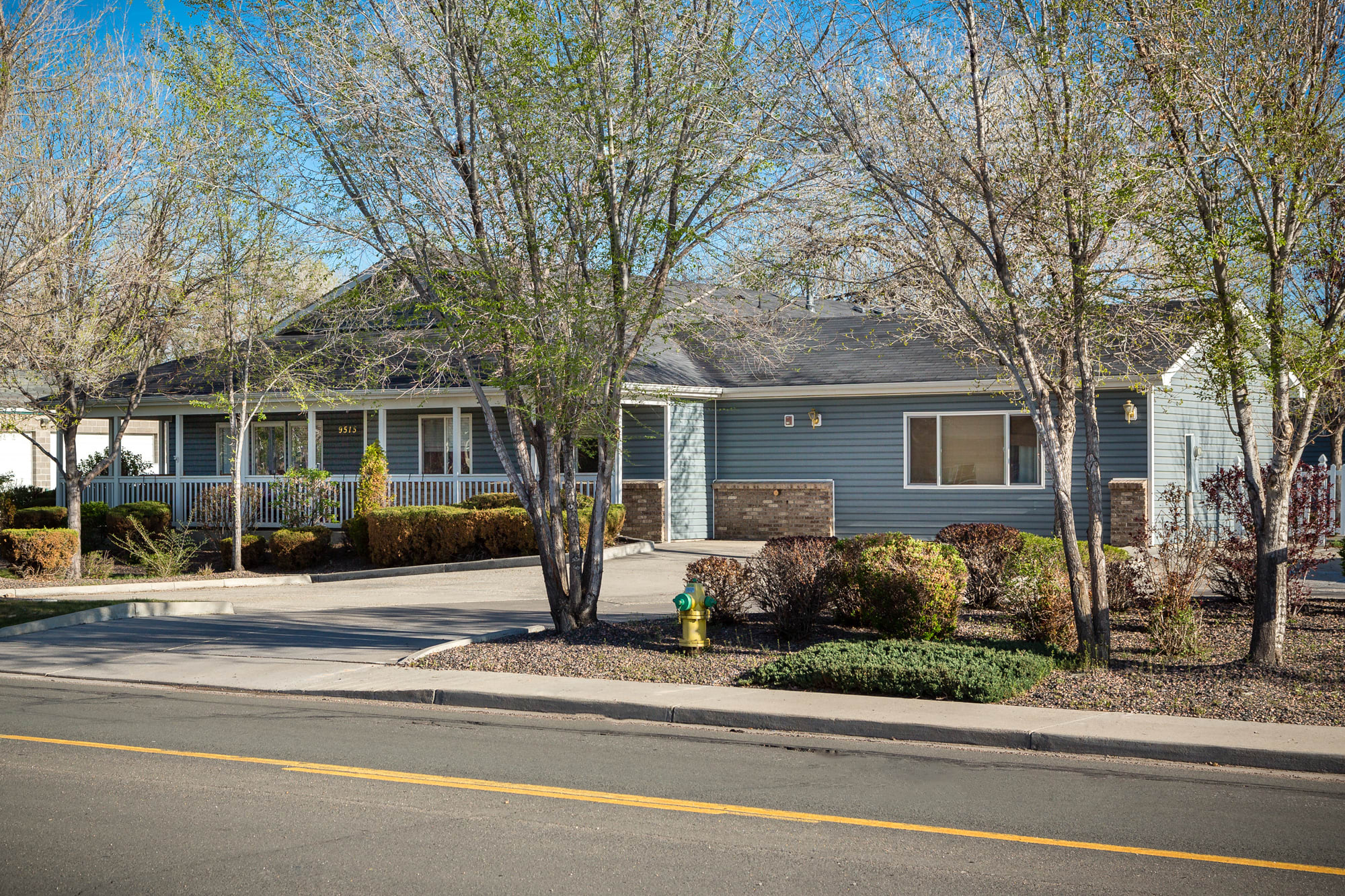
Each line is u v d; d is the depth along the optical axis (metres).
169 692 10.47
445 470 25.73
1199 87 9.15
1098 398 20.95
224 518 22.70
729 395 24.02
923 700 9.19
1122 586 12.90
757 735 8.55
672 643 11.70
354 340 13.59
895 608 11.43
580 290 11.02
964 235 10.97
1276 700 8.71
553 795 6.73
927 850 5.66
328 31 11.23
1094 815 6.28
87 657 12.08
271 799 6.62
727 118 11.23
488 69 11.30
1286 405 9.76
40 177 16.44
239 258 18.77
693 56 11.17
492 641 12.30
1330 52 9.18
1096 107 9.59
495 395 22.77
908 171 10.30
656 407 23.86
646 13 11.20
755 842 5.79
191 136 17.11
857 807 6.46
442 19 11.23
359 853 5.62
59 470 21.28
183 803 6.54
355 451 26.75
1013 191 10.31
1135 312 10.30
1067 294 10.38
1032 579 11.81
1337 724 8.10
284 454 27.61
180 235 18.30
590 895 5.01
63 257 16.38
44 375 19.14
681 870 5.36
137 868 5.38
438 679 10.45
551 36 11.07
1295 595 12.63
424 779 7.12
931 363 23.19
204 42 11.95
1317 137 8.73
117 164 17.20
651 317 11.62
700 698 9.34
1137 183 9.37
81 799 6.62
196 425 28.58
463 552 21.42
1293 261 9.35
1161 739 7.72
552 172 11.10
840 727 8.54
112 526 24.12
